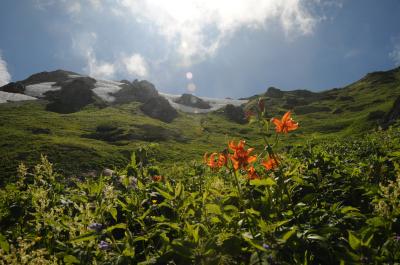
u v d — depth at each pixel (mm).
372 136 22719
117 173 9609
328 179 8109
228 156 5910
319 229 4723
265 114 6012
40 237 5969
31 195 7957
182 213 6246
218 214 5738
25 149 66562
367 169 8570
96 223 5434
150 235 5652
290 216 5641
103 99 144250
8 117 101938
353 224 5301
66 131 91125
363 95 160125
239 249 4543
